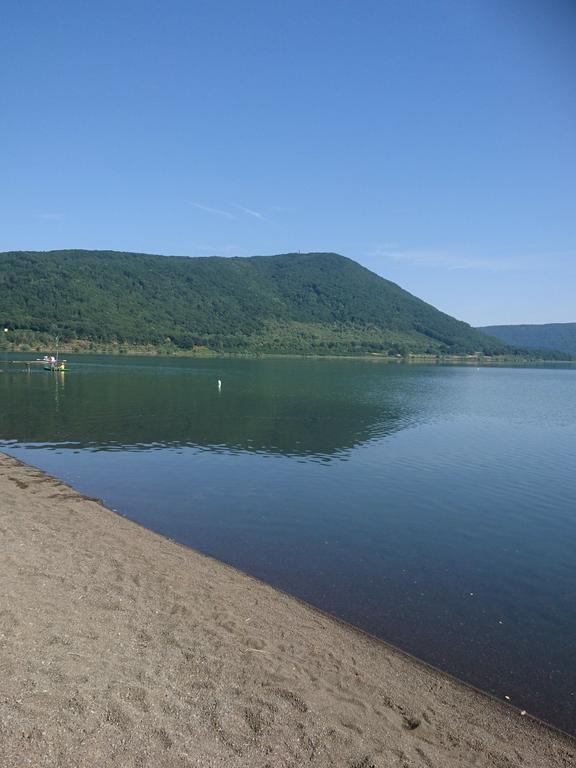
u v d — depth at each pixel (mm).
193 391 56250
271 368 108438
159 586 10820
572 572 13547
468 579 12945
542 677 9148
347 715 7434
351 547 14680
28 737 6094
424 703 8078
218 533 15336
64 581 10469
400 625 10625
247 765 6238
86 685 7180
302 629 9859
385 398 55375
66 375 73938
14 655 7633
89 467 22844
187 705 7117
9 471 20578
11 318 154500
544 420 42625
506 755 7141
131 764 5980
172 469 22812
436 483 21828
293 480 21578
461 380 94688
